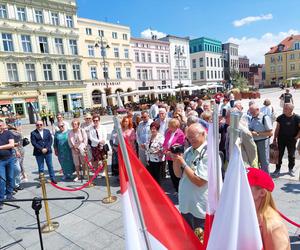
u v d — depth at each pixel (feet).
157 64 163.94
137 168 6.73
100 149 22.86
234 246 5.40
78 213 16.25
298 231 12.17
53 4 110.42
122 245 12.46
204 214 9.50
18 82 101.24
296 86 165.07
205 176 9.21
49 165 21.99
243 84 173.58
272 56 247.29
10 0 98.17
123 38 141.18
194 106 28.99
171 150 9.77
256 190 5.78
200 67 211.20
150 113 36.63
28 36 104.42
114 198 17.90
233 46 245.24
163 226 6.80
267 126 16.97
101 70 131.95
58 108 113.60
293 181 18.22
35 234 14.15
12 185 19.40
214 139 6.89
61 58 114.01
